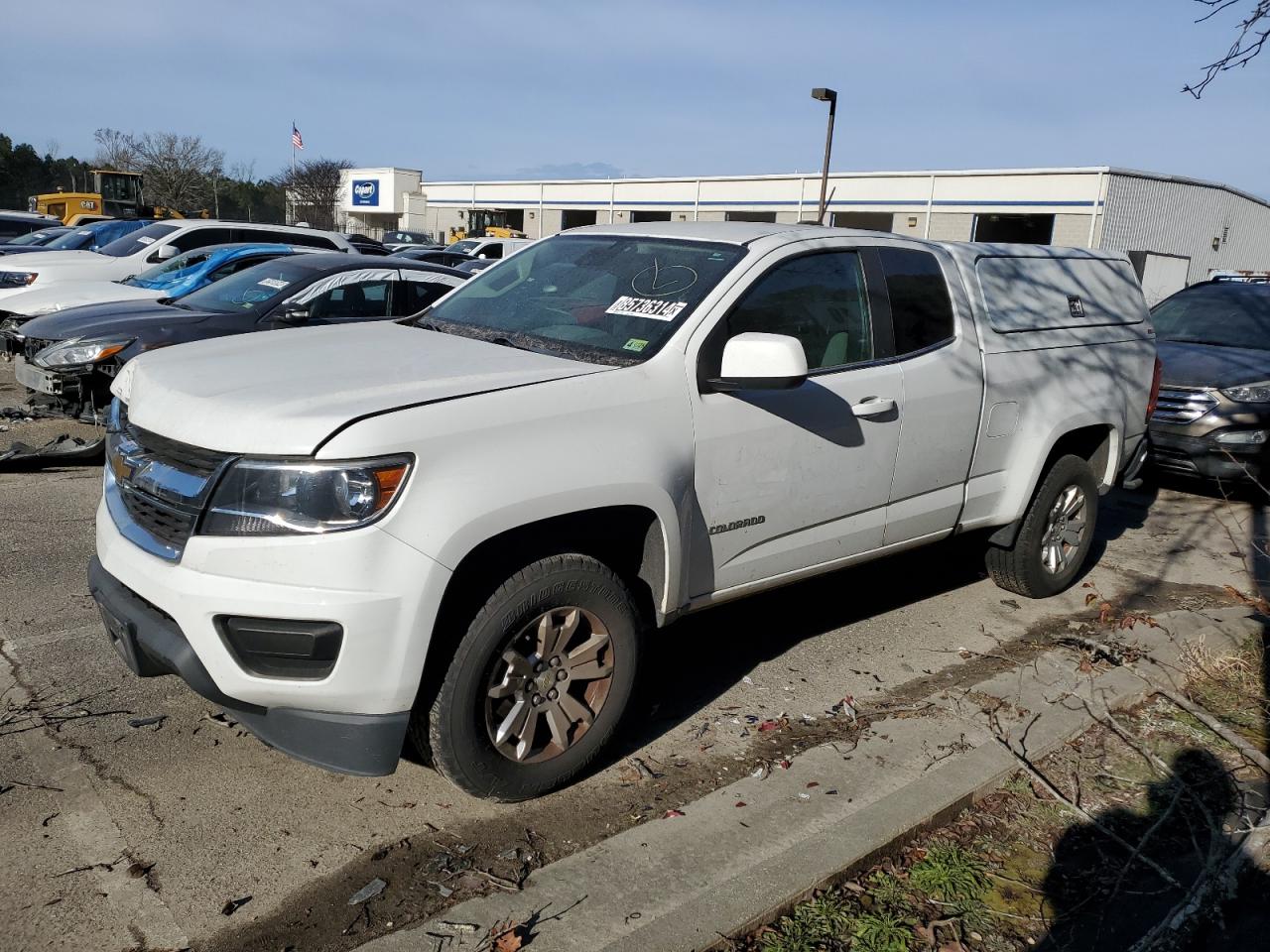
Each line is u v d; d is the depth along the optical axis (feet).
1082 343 17.99
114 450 11.41
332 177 214.69
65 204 122.11
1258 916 10.36
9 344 28.32
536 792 11.06
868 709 13.84
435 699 10.19
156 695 13.05
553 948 8.76
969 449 15.80
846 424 13.62
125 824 10.38
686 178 152.25
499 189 184.75
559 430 10.57
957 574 20.03
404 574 9.44
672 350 11.89
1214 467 26.30
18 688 12.98
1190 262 121.19
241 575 9.38
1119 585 20.22
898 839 10.73
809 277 13.67
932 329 15.28
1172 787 12.47
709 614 17.12
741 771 12.06
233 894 9.45
